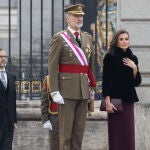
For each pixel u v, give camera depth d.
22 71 34.88
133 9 33.19
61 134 25.89
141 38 33.12
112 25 44.06
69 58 25.75
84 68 25.88
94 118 32.84
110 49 26.11
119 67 25.84
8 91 29.39
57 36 25.83
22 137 33.00
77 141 26.14
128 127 26.06
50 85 25.73
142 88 32.84
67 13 25.98
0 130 29.27
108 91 25.86
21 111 32.88
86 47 26.03
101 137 32.91
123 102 25.95
